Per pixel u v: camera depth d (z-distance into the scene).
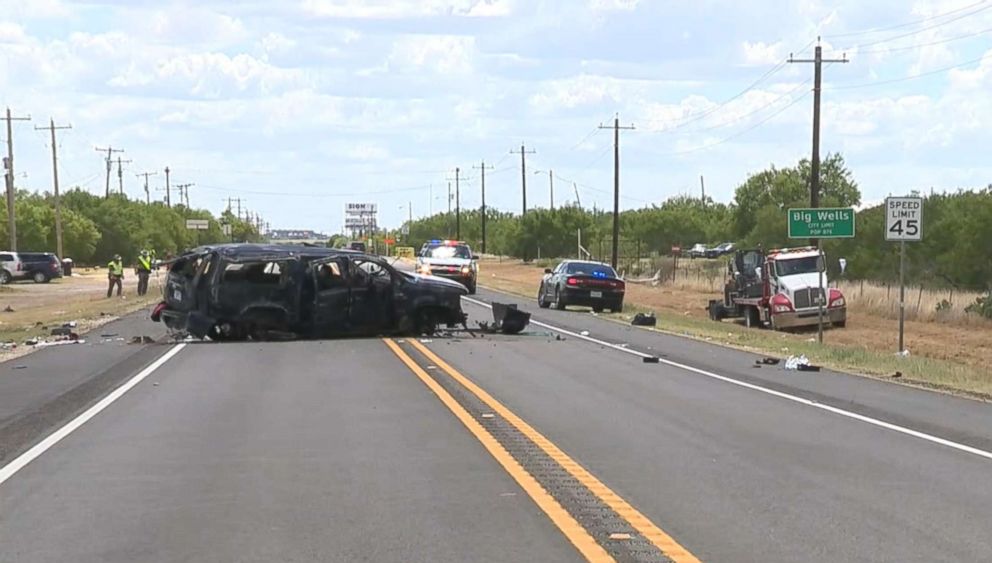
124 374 20.47
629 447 12.88
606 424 14.64
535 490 10.45
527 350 25.83
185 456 12.29
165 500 10.12
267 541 8.66
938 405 17.02
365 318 28.48
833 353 26.56
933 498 10.29
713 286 64.69
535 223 115.56
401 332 29.05
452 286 29.52
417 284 29.06
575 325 35.66
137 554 8.33
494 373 20.77
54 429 14.21
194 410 15.88
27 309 47.50
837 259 60.41
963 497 10.34
